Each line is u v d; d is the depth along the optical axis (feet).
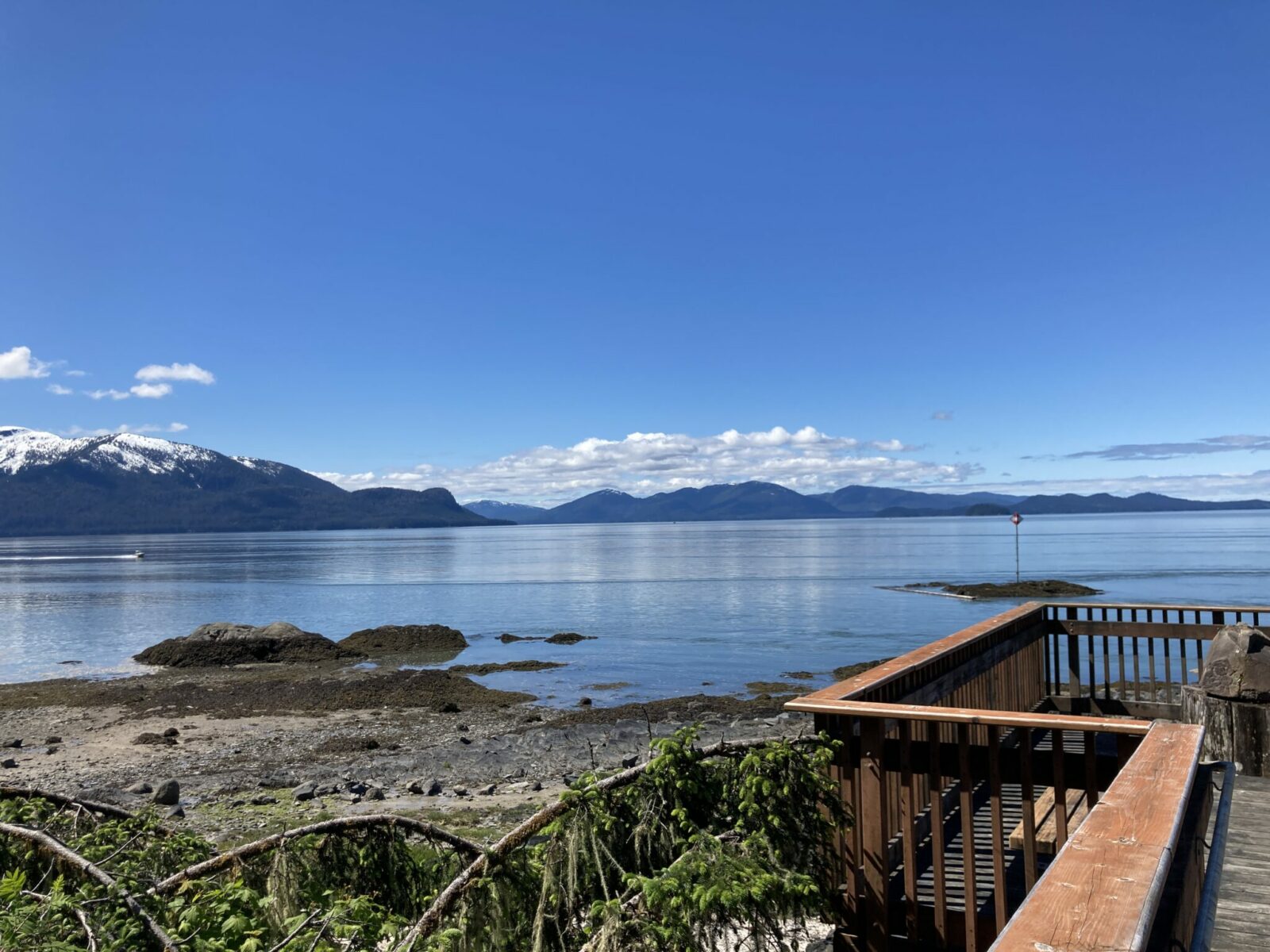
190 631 135.23
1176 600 148.87
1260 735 18.92
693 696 74.08
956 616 136.67
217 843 37.32
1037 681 34.55
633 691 79.25
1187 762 10.40
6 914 11.57
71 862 13.97
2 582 269.23
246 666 101.60
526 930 14.64
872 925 16.29
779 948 13.96
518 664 94.02
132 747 59.88
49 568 367.66
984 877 18.24
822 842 15.49
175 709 73.41
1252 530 631.56
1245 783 18.29
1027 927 5.85
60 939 11.60
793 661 94.99
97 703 77.10
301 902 15.15
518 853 14.83
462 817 40.40
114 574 313.32
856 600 165.68
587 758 53.93
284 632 108.37
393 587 226.99
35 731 66.54
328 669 98.48
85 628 140.97
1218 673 19.65
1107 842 7.53
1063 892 6.42
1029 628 33.19
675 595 185.47
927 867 18.88
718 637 115.55
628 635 120.26
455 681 83.41
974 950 15.65
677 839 14.62
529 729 63.46
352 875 16.22
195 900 13.51
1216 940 10.55
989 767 15.80
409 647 112.47
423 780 48.96
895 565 282.36
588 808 14.71
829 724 16.92
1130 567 244.01
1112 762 14.92
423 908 15.90
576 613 151.64
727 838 15.06
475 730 64.23
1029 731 15.34
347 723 67.36
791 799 15.33
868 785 16.47
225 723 68.13
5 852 15.16
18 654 112.06
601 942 13.05
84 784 49.78
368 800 45.03
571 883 14.28
